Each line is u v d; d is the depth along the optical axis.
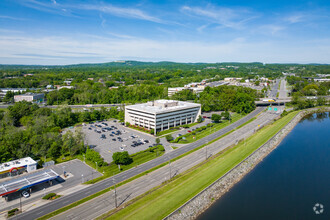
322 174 144.50
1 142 163.50
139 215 100.75
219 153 170.00
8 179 135.62
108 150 177.62
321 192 123.88
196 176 134.38
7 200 114.06
